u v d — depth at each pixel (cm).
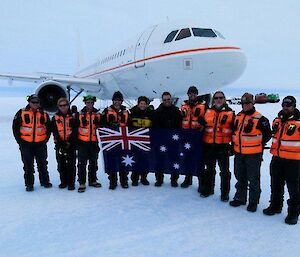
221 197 477
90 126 517
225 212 431
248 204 440
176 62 899
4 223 385
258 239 348
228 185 475
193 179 604
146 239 345
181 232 364
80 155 514
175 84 947
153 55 973
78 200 473
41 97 1252
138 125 535
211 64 862
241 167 445
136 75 1091
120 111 553
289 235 359
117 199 480
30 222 389
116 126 529
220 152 474
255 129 423
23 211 425
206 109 522
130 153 529
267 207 453
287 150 392
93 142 525
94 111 535
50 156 816
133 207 446
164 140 521
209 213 426
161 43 959
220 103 473
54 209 434
